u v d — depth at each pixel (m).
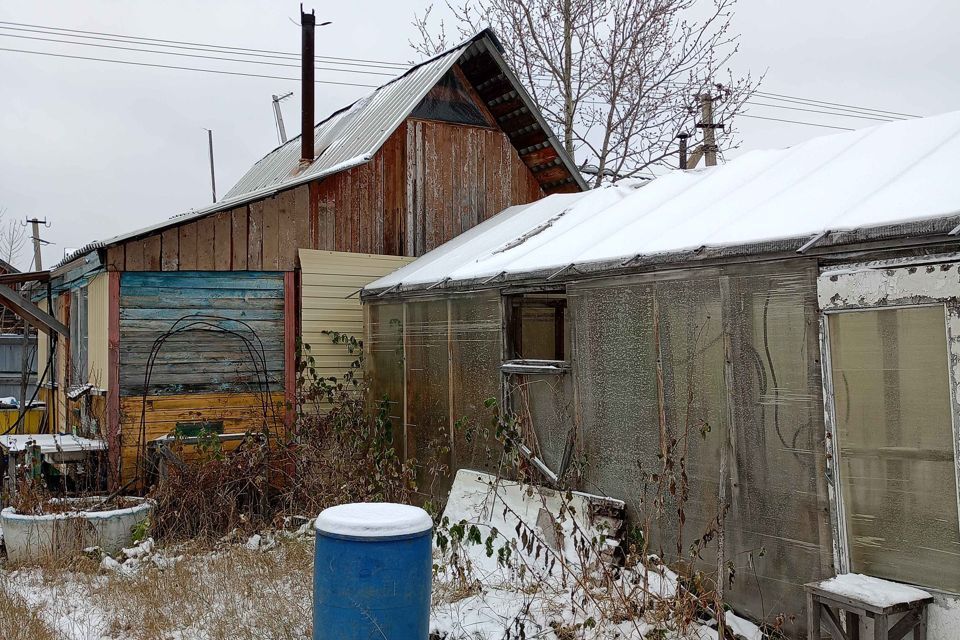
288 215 10.78
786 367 5.57
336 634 4.66
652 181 8.88
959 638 4.54
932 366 4.80
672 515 6.33
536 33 18.84
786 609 5.49
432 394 9.12
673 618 5.73
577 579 6.13
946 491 4.70
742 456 5.82
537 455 7.67
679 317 6.34
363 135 12.12
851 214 5.33
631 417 6.73
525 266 7.83
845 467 5.21
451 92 12.33
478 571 7.20
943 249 4.73
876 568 5.02
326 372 10.83
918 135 6.32
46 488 8.65
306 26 13.57
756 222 6.05
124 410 9.67
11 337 19.30
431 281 9.02
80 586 7.16
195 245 10.13
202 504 8.48
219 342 10.29
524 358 8.54
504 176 12.74
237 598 6.64
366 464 9.46
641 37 18.44
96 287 10.43
